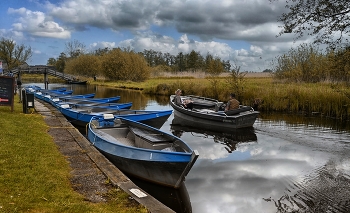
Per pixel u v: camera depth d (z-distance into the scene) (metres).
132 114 12.48
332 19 8.57
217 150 10.02
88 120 12.71
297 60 25.22
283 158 8.83
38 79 70.12
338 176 7.25
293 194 6.35
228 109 13.93
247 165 8.30
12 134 8.19
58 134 9.49
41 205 4.24
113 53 54.09
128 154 6.91
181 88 28.70
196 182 7.12
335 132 12.10
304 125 13.68
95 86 46.75
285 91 18.52
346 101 15.09
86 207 4.31
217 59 39.22
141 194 4.96
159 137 8.27
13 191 4.57
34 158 6.32
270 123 14.26
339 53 9.27
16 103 16.69
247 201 6.06
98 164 6.47
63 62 83.38
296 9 9.02
